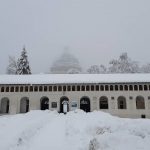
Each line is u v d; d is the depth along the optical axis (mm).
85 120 26844
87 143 15055
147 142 11836
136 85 62219
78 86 62656
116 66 119250
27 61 105188
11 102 62031
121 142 11812
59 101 62000
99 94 62000
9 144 13672
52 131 20859
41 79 63875
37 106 61969
